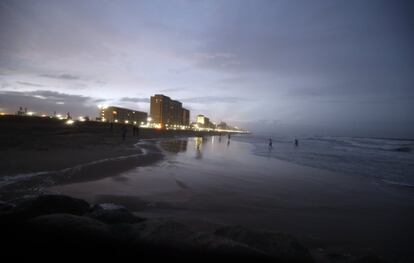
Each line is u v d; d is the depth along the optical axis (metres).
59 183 9.73
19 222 3.74
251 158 26.48
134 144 32.75
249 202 9.39
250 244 4.09
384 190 13.46
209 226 6.62
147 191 9.76
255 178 14.48
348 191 12.71
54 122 56.50
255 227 7.02
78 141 26.95
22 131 30.41
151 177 12.35
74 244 3.43
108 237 3.64
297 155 34.25
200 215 7.59
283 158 28.77
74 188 9.26
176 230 4.02
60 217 3.86
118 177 11.69
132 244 3.61
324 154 38.16
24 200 4.81
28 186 8.87
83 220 3.88
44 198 4.72
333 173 18.72
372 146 69.25
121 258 3.34
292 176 16.16
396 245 6.41
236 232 4.41
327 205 9.84
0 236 3.43
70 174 11.27
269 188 12.06
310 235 6.71
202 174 14.45
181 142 49.75
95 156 17.38
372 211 9.41
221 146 45.69
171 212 7.66
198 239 3.81
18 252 3.21
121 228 3.99
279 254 3.88
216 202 9.04
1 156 13.71
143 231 3.94
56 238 3.47
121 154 19.94
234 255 3.56
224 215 7.77
